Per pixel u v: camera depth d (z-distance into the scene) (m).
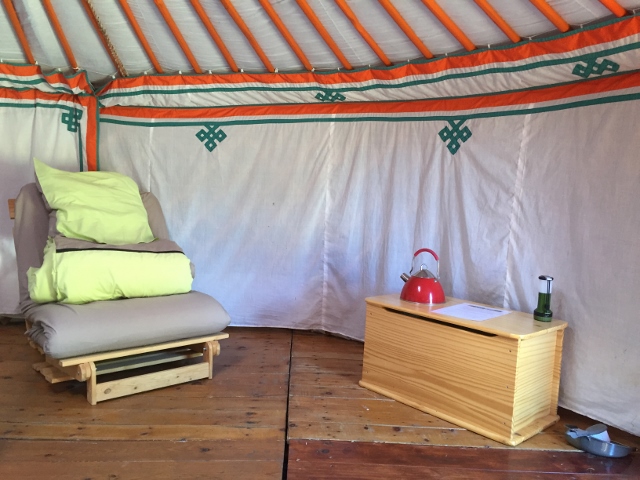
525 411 1.89
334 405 2.09
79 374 1.95
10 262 2.99
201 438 1.76
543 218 2.24
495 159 2.41
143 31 2.58
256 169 3.07
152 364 2.31
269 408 2.03
